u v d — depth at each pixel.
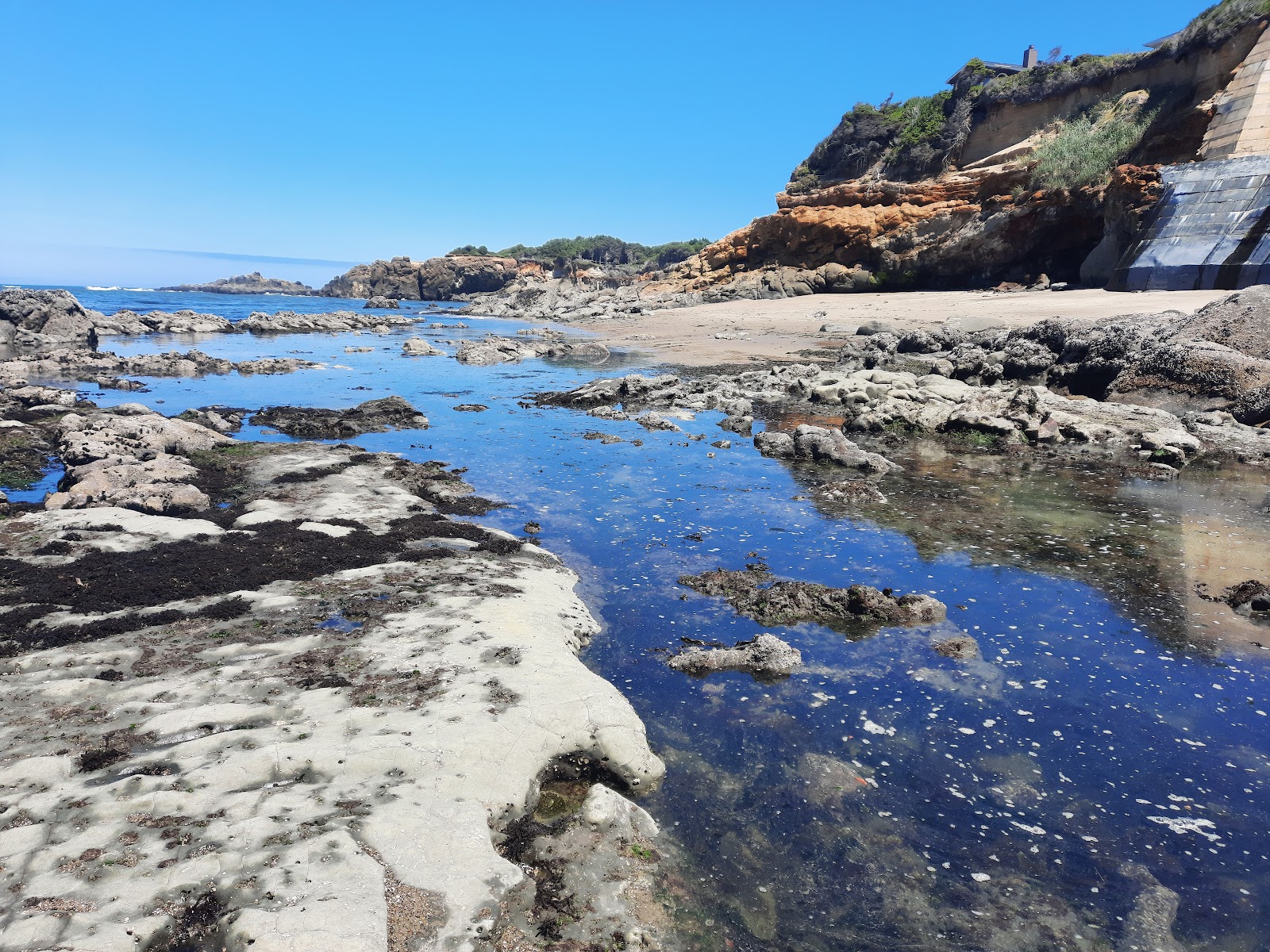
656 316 60.81
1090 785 6.61
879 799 6.38
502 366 34.50
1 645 7.41
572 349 38.06
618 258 153.38
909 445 19.17
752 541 12.33
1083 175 47.16
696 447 18.64
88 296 110.81
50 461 15.89
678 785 6.47
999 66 63.50
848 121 73.50
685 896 5.26
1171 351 21.14
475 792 5.63
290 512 12.12
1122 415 20.09
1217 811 6.29
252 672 7.08
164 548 10.13
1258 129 39.16
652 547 12.02
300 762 5.70
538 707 6.66
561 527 12.89
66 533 10.35
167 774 5.52
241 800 5.27
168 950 4.14
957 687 8.12
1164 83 48.56
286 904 4.34
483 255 146.75
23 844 4.76
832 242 64.75
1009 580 10.83
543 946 4.67
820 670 8.45
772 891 5.36
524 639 7.99
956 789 6.54
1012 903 5.32
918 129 66.00
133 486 12.41
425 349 39.19
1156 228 39.59
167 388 27.19
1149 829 6.08
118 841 4.83
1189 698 7.93
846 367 29.48
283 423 20.25
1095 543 12.22
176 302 99.31
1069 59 59.28
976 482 15.72
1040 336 25.98
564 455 17.75
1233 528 12.87
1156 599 10.19
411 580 9.57
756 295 66.44
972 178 56.72
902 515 13.61
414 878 4.71
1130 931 5.09
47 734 6.02
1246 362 19.98
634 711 7.14
